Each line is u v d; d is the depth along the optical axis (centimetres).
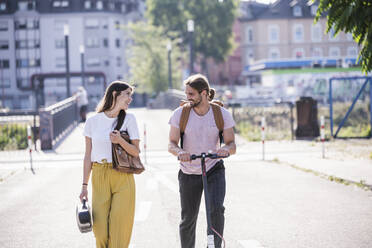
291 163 1163
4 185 968
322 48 6812
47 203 783
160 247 528
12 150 1625
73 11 7325
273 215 666
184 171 438
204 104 429
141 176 1038
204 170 404
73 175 1085
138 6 7800
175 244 539
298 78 3875
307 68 3847
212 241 383
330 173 986
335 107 2766
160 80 4875
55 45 7331
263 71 4181
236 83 7212
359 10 795
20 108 7219
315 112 1795
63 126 1983
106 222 407
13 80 7300
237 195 812
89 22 7356
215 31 6494
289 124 2227
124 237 408
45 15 7294
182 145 442
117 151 410
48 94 7106
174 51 5097
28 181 1015
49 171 1154
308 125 1792
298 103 1797
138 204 755
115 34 7431
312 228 593
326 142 1620
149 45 4988
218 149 421
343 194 808
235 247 518
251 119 2369
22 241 562
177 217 667
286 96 3894
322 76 3819
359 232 571
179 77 5022
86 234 592
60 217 684
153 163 1244
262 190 853
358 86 3503
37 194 864
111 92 418
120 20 7506
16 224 646
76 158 1380
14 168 1209
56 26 7331
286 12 6894
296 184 910
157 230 599
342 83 3647
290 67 3941
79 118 2709
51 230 612
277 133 1930
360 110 2528
